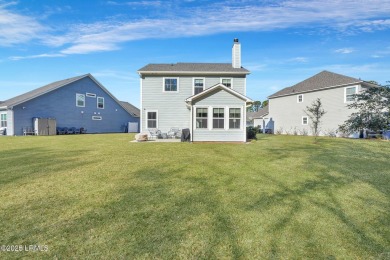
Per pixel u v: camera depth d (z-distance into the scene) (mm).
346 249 2578
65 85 25000
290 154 9172
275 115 29141
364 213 3539
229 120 13844
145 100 17203
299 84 27094
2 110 22203
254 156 8602
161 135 16938
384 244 2684
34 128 22297
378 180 5422
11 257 2367
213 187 4789
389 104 9383
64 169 6320
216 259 2379
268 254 2469
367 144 13172
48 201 3930
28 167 6562
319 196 4289
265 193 4434
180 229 2992
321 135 22062
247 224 3146
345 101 19688
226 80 17406
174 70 17016
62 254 2432
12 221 3172
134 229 2977
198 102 13781
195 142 13578
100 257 2385
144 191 4500
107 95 30062
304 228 3045
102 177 5504
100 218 3291
